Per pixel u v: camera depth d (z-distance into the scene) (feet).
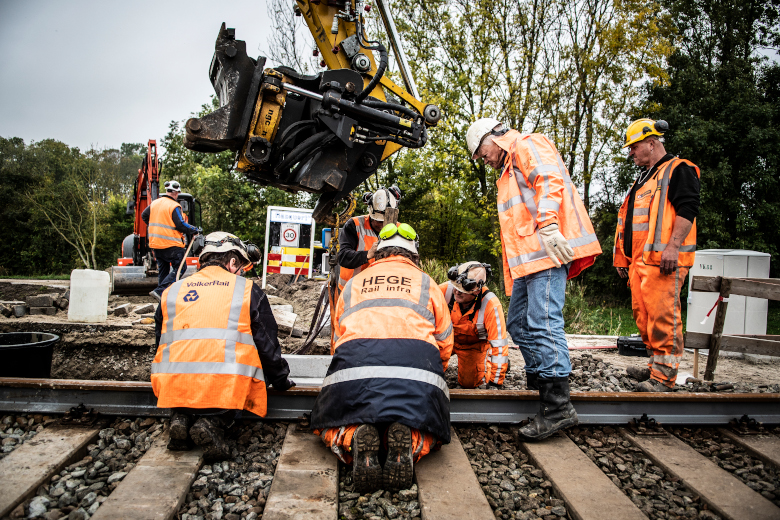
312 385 11.07
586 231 9.95
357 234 12.60
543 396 9.72
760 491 8.25
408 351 8.09
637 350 18.75
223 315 8.93
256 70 10.66
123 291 30.50
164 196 24.20
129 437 9.44
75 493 7.66
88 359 17.99
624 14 45.42
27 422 9.77
